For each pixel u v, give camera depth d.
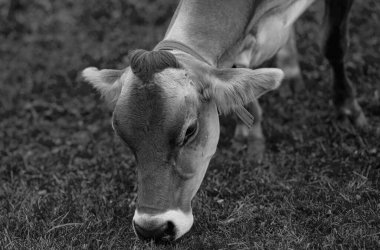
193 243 4.98
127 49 10.03
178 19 5.36
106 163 6.95
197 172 4.79
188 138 4.62
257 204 5.60
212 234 5.22
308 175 6.07
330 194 5.59
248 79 4.83
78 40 10.99
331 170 6.08
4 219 5.66
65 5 12.41
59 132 8.36
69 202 5.92
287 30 6.16
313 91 8.12
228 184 6.10
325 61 8.85
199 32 5.23
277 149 6.96
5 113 8.97
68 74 9.70
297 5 6.11
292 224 5.19
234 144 7.02
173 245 4.83
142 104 4.45
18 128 8.57
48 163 7.25
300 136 7.07
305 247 4.78
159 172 4.52
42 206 5.89
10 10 12.25
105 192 6.20
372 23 9.56
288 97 8.12
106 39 10.78
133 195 6.10
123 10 11.62
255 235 5.07
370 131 6.88
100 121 8.41
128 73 4.71
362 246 4.73
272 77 4.80
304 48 9.19
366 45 8.95
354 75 8.23
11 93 9.52
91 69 5.25
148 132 4.47
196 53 5.10
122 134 4.56
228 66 5.53
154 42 10.10
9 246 5.18
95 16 11.75
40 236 5.34
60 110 8.85
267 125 7.45
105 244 5.12
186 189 4.72
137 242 5.11
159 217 4.49
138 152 4.55
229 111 4.99
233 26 5.39
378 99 7.61
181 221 4.61
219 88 4.85
